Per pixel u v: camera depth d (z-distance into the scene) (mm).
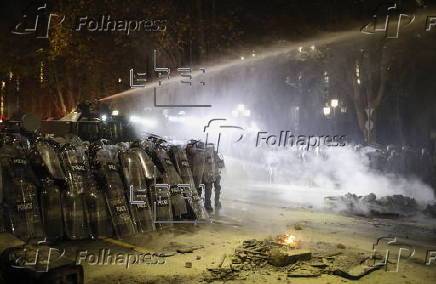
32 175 7320
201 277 5996
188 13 20078
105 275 6039
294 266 6422
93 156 8109
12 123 9883
